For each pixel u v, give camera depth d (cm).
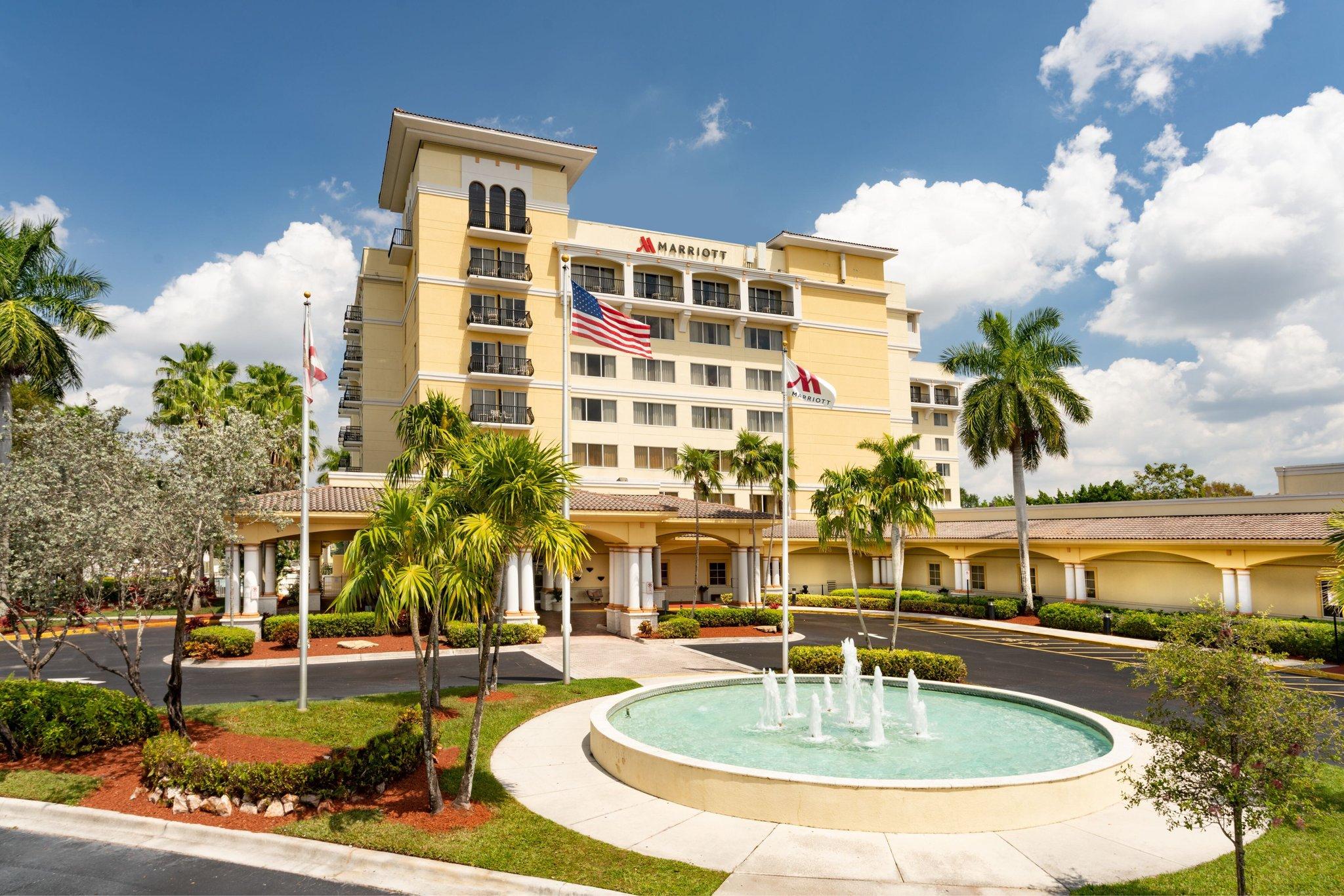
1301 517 3053
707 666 2425
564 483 1141
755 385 5428
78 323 3225
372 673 2248
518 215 4741
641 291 5122
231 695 1912
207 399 4222
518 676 2223
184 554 1333
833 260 5769
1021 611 3847
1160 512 3744
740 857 927
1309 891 820
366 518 2928
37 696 1337
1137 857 926
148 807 1111
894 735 1438
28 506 1280
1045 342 3834
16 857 969
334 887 885
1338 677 2233
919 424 7719
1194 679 752
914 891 841
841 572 5466
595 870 891
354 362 5531
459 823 1026
